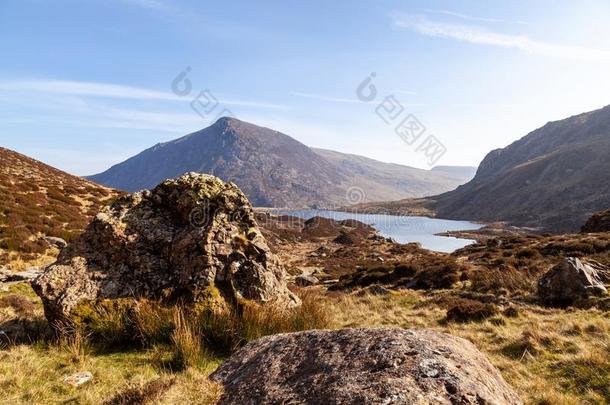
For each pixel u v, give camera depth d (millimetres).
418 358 3855
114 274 9438
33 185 36188
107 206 10883
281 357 4777
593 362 7230
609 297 13625
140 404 4688
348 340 4594
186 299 9109
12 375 6344
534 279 17969
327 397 3586
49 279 8930
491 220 165375
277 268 10812
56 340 8211
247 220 11008
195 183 11047
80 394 5816
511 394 3998
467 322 12508
